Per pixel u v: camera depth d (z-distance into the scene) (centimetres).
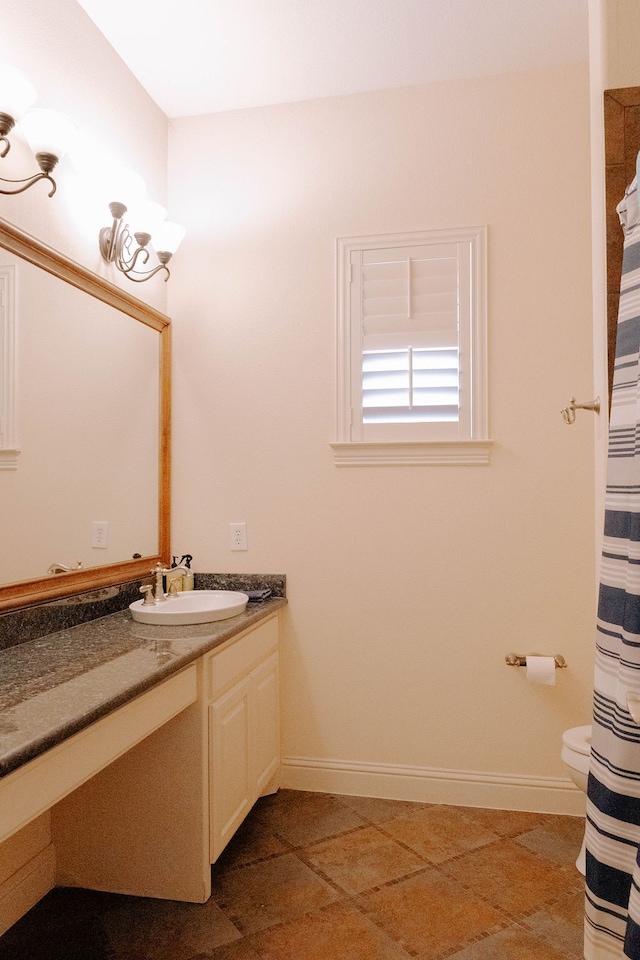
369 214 256
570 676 236
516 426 242
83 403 210
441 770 245
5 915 171
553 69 243
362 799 247
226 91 258
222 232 269
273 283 264
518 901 182
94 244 218
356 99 259
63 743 120
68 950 162
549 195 242
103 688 135
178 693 169
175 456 271
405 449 248
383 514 252
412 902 181
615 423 126
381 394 253
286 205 264
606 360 164
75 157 208
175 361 272
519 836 218
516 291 244
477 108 248
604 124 162
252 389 264
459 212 248
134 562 240
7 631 171
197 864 181
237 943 164
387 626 250
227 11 214
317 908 179
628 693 108
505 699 240
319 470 257
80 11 211
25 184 181
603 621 123
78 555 206
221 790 191
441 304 249
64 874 191
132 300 238
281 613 259
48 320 191
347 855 206
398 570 250
